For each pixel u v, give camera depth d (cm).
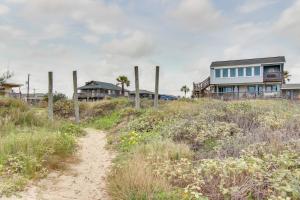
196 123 1220
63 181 732
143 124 1507
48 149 912
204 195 560
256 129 1055
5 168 730
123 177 670
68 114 2589
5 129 1266
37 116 1606
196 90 4397
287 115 1330
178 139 1121
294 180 532
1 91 3172
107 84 7000
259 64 4016
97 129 1917
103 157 1022
